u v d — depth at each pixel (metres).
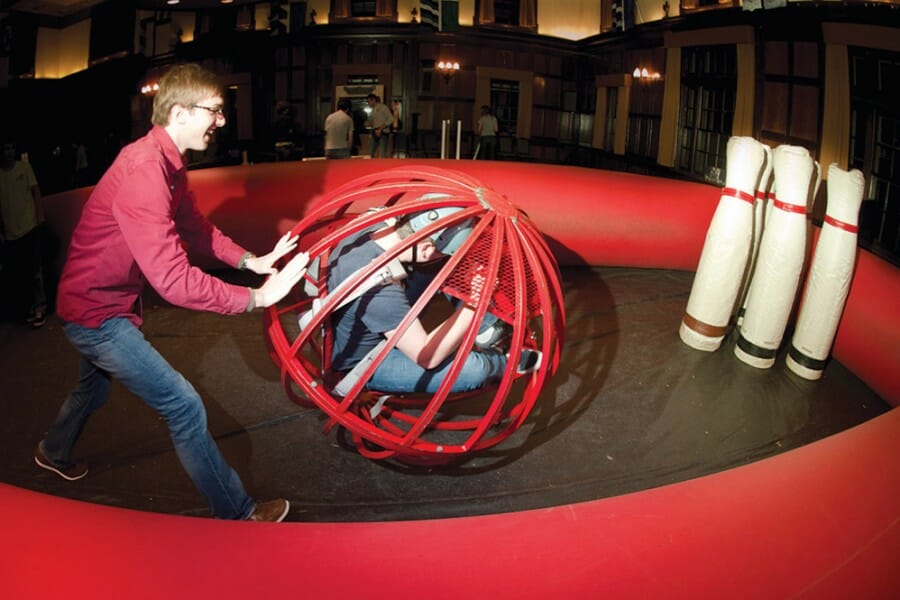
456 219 2.09
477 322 2.04
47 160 14.30
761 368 3.68
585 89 15.30
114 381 3.16
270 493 2.46
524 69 15.23
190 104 1.87
